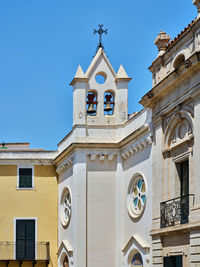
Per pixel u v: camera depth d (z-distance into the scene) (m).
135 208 36.19
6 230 43.41
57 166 43.94
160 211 30.86
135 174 35.84
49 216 43.81
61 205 42.94
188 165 29.62
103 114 39.28
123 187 37.88
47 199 44.03
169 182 30.83
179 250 28.88
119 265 37.06
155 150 32.47
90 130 39.00
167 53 31.25
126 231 36.84
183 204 28.47
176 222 29.16
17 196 43.97
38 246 43.28
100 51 40.16
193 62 27.41
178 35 31.02
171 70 30.88
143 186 35.28
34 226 43.59
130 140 36.28
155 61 32.41
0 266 42.66
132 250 35.22
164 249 30.66
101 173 38.56
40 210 43.84
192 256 27.19
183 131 29.72
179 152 29.98
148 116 33.69
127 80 39.66
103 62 40.03
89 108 39.62
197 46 28.02
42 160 44.31
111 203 38.22
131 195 36.66
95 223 38.00
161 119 31.66
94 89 39.66
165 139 31.39
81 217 38.03
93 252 37.66
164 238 30.70
